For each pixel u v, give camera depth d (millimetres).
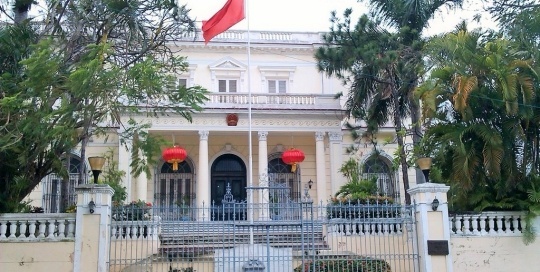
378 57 17297
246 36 26406
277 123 23484
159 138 12258
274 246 12594
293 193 24578
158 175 24141
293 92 26234
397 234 12570
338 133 23766
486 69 11922
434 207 11414
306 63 26516
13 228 10547
